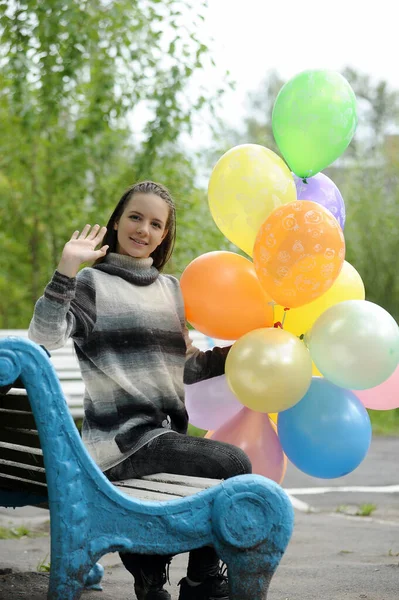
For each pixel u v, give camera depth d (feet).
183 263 33.58
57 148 35.60
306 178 12.24
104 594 11.75
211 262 11.08
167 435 9.51
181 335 10.53
